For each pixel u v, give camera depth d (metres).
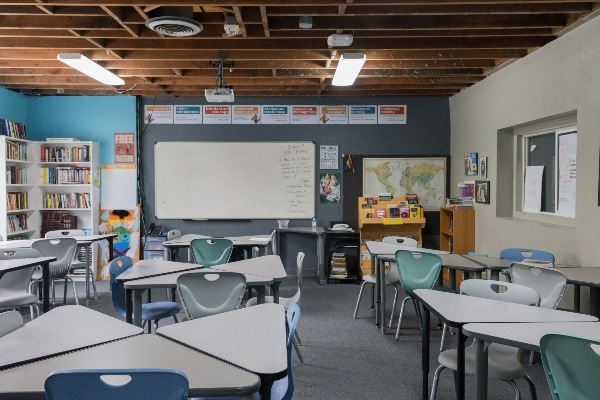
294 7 4.12
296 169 7.70
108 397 1.55
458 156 7.38
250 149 7.68
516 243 5.54
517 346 2.04
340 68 5.35
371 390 3.42
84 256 7.13
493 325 2.29
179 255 7.51
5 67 5.88
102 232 7.61
